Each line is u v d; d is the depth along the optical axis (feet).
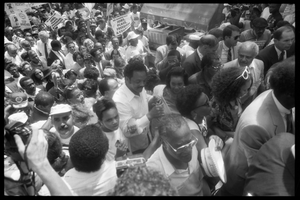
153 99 7.45
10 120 5.08
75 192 5.02
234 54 10.11
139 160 5.64
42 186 5.07
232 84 6.27
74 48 15.75
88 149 4.93
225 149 6.30
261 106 5.06
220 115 6.81
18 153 4.79
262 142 4.91
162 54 11.49
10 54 16.03
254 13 12.42
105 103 6.65
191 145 5.25
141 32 13.15
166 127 5.24
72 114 7.81
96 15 18.30
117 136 7.00
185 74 7.93
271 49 8.43
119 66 11.03
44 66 15.25
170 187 3.65
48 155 5.48
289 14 10.16
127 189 3.44
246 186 4.23
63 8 21.56
